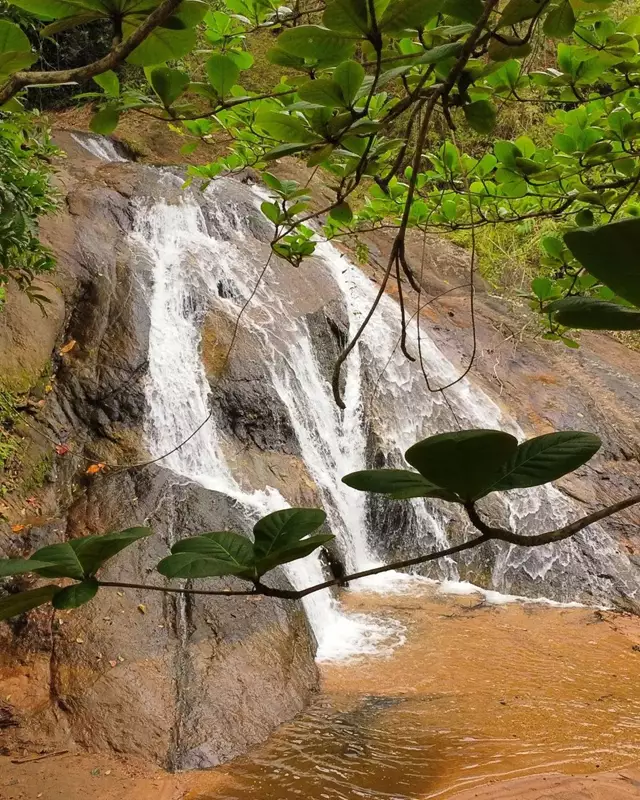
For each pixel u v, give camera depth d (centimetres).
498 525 699
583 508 732
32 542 495
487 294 1018
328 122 109
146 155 1103
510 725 428
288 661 469
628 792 351
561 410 852
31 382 593
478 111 125
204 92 122
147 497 545
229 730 402
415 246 1071
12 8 295
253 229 915
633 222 43
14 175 447
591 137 218
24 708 394
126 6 76
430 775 373
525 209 285
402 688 477
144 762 372
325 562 621
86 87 1184
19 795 339
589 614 617
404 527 714
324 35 87
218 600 479
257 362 716
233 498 572
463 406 821
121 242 772
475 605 627
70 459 582
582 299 68
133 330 673
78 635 433
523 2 101
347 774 372
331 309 843
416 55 98
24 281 643
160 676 420
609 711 448
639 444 827
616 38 180
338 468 757
